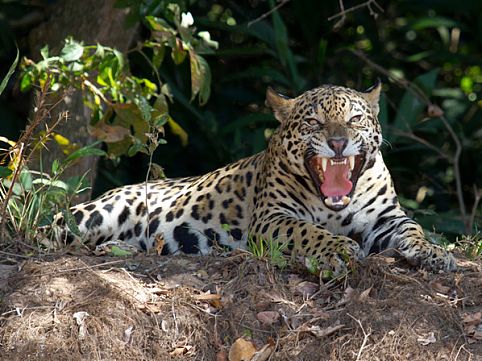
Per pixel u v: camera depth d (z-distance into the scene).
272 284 9.41
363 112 10.66
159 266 9.72
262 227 10.71
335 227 11.09
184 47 12.27
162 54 12.65
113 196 12.05
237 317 9.12
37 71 11.77
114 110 12.30
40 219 10.52
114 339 8.81
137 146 10.76
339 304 9.21
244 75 16.58
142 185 12.26
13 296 9.02
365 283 9.41
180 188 12.14
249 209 11.50
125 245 10.70
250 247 10.87
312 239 10.08
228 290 9.36
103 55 11.94
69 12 14.20
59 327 8.77
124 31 14.23
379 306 9.12
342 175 10.58
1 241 10.00
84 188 11.29
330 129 10.39
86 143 13.66
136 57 16.36
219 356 8.92
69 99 13.44
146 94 12.51
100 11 14.02
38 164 13.12
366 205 10.94
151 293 9.23
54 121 13.35
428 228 14.71
